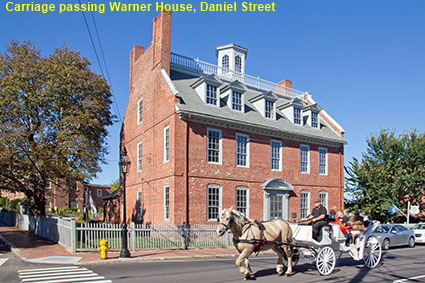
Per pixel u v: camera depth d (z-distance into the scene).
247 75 33.34
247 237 10.94
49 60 28.12
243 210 26.08
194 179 23.84
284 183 28.41
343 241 13.05
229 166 25.61
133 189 30.42
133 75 32.38
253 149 27.14
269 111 29.58
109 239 18.64
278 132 28.41
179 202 22.94
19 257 16.28
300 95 36.69
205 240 21.52
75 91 28.38
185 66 29.23
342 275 11.85
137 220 28.97
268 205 27.36
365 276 11.70
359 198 35.19
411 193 34.22
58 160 27.06
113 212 35.72
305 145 30.88
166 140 24.73
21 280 10.91
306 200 30.36
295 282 10.59
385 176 34.06
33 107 27.48
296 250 12.60
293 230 12.55
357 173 35.25
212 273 12.21
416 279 11.28
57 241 21.20
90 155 28.42
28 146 26.11
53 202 72.06
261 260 16.25
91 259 15.48
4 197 66.38
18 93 26.36
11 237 25.17
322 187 31.64
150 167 27.05
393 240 21.38
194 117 23.91
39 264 14.38
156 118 26.44
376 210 34.31
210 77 26.11
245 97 30.62
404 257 17.06
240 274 12.01
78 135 27.70
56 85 27.05
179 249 19.95
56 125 27.34
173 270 12.92
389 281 10.92
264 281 10.73
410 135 35.25
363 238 13.29
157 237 19.81
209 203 24.45
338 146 33.62
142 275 11.77
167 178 23.97
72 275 11.77
